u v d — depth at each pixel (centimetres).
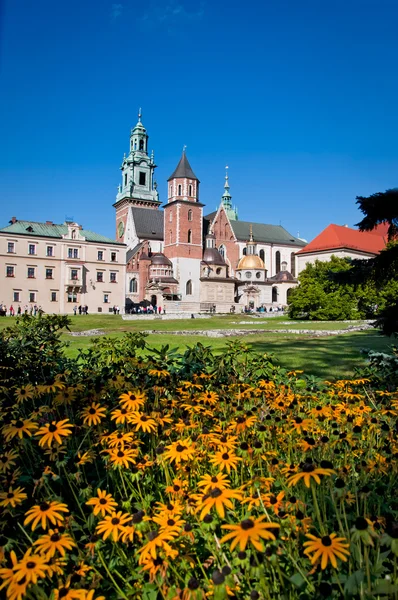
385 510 432
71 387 639
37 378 985
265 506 404
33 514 359
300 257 10169
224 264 10588
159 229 11538
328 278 1477
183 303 8794
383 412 616
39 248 8144
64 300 8312
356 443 563
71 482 494
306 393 828
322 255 9781
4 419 655
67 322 1224
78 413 624
